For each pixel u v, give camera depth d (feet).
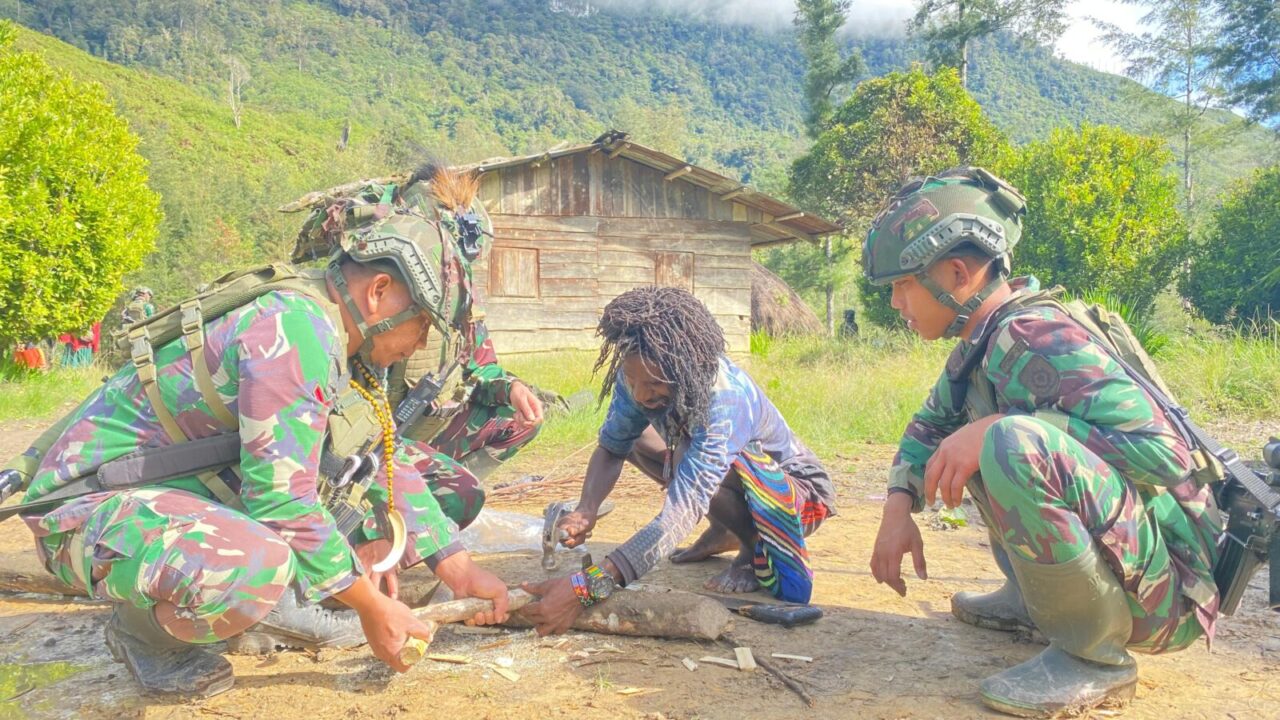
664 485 12.34
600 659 10.03
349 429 9.32
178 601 8.04
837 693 9.07
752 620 11.25
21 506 8.44
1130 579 8.05
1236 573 8.36
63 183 53.42
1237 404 29.45
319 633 10.28
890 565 9.49
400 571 12.31
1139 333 38.19
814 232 67.31
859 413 29.68
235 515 8.28
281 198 251.39
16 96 52.54
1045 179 82.84
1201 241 90.94
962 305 8.75
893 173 106.73
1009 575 10.39
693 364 9.86
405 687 9.39
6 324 51.75
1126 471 7.99
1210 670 9.65
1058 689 8.36
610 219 64.34
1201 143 146.41
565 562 13.66
